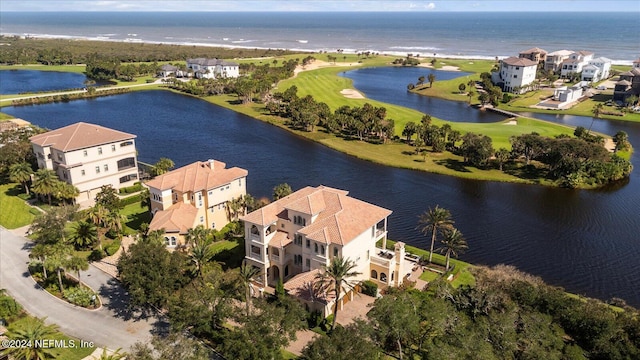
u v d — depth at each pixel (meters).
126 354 45.44
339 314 58.66
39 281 64.25
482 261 74.62
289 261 65.50
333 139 138.62
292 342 53.34
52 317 56.59
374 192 101.75
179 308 51.44
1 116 158.00
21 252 71.81
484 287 56.38
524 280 60.69
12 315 55.88
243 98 186.75
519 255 76.50
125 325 55.62
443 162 119.31
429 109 179.88
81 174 89.06
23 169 90.06
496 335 47.00
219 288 57.31
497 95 181.88
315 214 62.75
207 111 175.38
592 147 109.81
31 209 86.56
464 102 194.00
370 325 48.47
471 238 82.12
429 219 72.00
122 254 59.66
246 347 43.81
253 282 66.25
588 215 91.38
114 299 60.78
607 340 48.12
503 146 125.31
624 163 111.88
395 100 196.12
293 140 139.50
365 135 142.38
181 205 75.56
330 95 193.00
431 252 72.19
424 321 52.03
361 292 64.06
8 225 80.62
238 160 122.12
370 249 65.38
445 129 129.12
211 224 79.50
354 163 119.81
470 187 104.88
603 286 68.06
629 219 89.50
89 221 77.75
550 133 137.00
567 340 50.50
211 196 78.06
